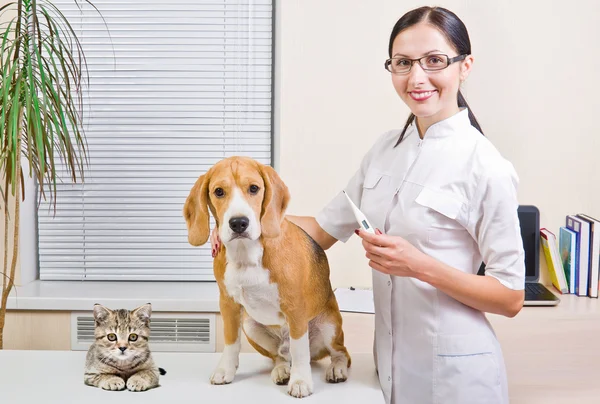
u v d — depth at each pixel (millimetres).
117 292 2635
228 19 2738
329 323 1487
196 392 1392
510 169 1391
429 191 1399
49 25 2318
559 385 2234
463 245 1420
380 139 1626
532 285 2506
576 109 2570
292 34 2543
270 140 2811
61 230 2830
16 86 2174
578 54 2545
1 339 2357
